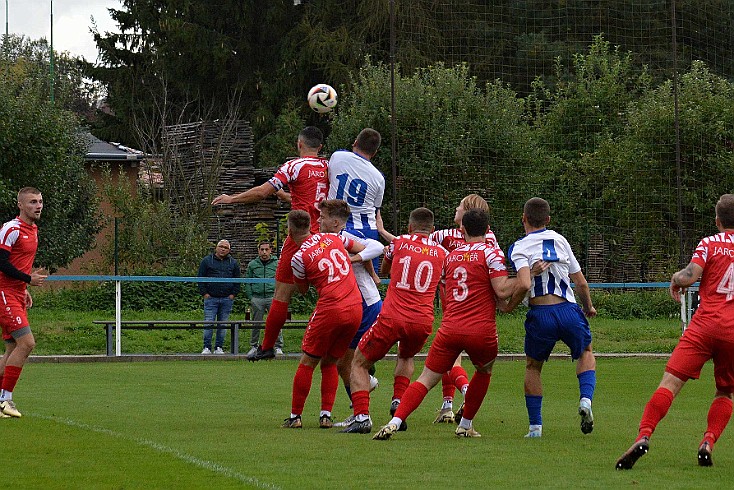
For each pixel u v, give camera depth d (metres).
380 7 107.31
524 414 30.47
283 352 56.38
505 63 92.75
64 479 18.67
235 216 85.38
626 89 90.50
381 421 28.59
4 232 28.11
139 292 67.69
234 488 17.81
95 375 42.97
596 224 74.12
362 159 29.72
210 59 119.38
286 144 107.12
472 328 24.34
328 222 26.97
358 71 109.38
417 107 72.50
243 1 121.31
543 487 18.09
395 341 26.02
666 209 73.25
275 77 118.62
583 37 93.19
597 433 25.94
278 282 28.92
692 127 73.44
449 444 23.64
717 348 21.16
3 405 27.81
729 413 21.09
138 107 121.00
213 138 94.81
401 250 26.14
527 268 24.12
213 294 55.00
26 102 71.62
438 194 71.75
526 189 73.88
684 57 91.25
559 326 24.78
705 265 21.45
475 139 72.62
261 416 29.36
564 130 85.31
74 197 79.62
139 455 21.30
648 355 54.78
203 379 41.28
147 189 87.88
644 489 17.98
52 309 66.06
